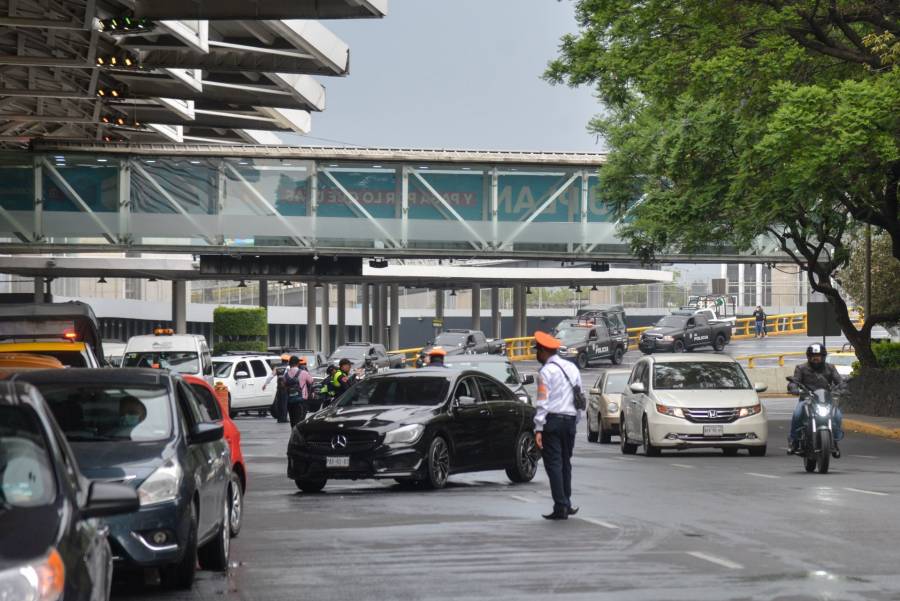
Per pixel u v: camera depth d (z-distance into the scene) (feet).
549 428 71.00
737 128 153.28
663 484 92.68
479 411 97.19
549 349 71.67
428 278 433.48
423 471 91.76
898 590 47.29
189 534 49.52
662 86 146.41
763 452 124.57
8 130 273.75
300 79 282.56
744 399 123.54
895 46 129.39
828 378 106.32
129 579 53.67
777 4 140.26
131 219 266.16
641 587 48.49
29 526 28.40
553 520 70.90
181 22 205.46
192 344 172.24
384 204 272.31
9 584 26.04
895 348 200.44
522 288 469.16
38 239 264.72
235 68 239.71
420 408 94.17
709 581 49.62
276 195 269.64
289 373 173.06
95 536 30.99
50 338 145.69
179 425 52.24
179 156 266.36
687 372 127.34
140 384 53.57
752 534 63.62
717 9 144.25
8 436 31.40
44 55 220.43
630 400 130.52
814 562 54.19
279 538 65.26
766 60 134.92
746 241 162.20
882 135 125.49
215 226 267.80
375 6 188.85
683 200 161.89
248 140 351.46
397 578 51.65
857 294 258.16
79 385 53.26
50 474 30.76
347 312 557.33
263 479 106.11
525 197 274.57
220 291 527.81
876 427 161.79
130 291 483.10
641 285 538.06
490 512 75.97
